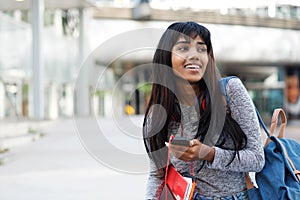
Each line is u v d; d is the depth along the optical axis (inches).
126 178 279.3
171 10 1039.0
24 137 533.6
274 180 69.7
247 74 1400.1
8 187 252.8
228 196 70.6
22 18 974.4
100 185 256.8
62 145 499.2
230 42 1104.2
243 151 67.3
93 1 1093.8
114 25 1139.9
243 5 1068.5
